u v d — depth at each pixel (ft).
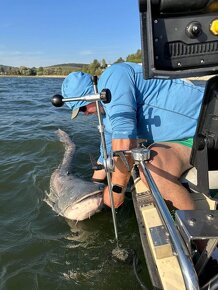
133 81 9.64
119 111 9.21
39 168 15.67
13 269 8.82
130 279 8.29
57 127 26.16
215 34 5.27
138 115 9.96
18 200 12.67
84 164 16.31
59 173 13.91
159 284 6.66
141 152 6.57
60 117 32.14
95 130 24.79
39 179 14.29
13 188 13.62
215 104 6.14
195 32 5.20
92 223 10.77
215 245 4.93
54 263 9.02
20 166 15.94
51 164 16.22
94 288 8.10
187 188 9.22
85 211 10.56
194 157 6.83
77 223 10.85
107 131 11.22
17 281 8.38
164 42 5.26
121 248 9.38
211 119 6.29
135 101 9.61
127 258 8.93
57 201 11.71
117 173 9.36
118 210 11.41
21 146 19.63
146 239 8.11
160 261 6.71
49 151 18.52
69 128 25.70
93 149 19.21
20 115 33.91
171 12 5.12
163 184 8.52
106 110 9.77
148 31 5.15
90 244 9.76
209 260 5.69
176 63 5.40
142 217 8.64
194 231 4.71
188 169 9.50
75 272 8.64
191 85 10.23
